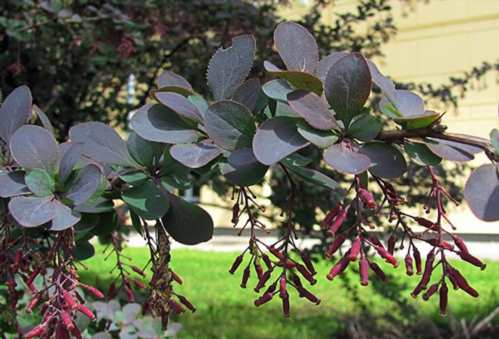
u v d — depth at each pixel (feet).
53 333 1.59
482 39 9.23
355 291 6.09
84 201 1.52
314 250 4.45
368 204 1.48
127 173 1.65
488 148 1.45
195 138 1.58
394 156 1.48
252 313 7.43
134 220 1.73
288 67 1.55
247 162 1.51
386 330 5.64
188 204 1.66
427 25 9.50
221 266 11.34
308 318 7.02
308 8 5.98
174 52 5.32
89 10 4.69
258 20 4.95
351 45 5.53
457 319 6.05
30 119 1.80
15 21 4.31
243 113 1.52
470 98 8.32
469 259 1.52
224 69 1.63
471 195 1.40
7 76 5.05
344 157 1.44
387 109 1.57
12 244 1.76
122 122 5.60
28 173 1.53
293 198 1.72
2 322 2.83
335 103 1.47
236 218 1.74
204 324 6.87
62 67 5.29
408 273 1.56
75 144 1.55
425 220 1.58
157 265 1.68
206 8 4.99
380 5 5.44
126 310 3.20
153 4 4.75
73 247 1.68
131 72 5.58
